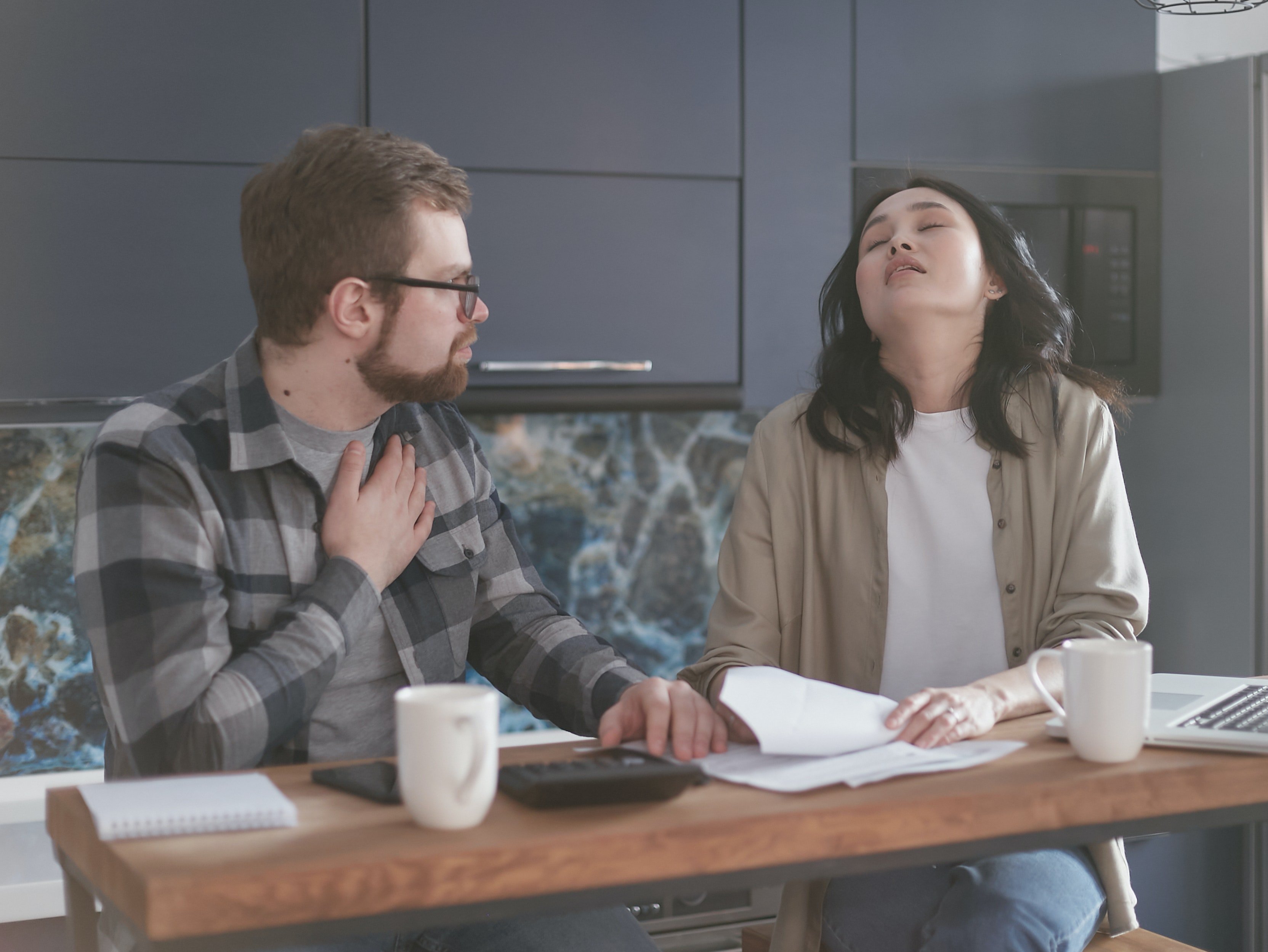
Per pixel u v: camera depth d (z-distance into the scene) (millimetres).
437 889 785
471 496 1461
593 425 2791
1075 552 1479
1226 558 2482
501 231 2145
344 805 910
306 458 1321
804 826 878
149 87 1946
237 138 1992
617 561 2832
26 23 1882
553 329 2186
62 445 2410
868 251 1573
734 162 2266
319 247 1249
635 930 1293
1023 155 2432
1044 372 1567
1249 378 2398
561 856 813
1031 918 1197
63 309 1930
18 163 1893
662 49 2213
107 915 1191
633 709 1152
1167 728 1075
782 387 2328
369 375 1308
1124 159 2512
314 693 1183
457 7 2092
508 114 2131
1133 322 2557
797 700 1100
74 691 2443
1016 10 2408
